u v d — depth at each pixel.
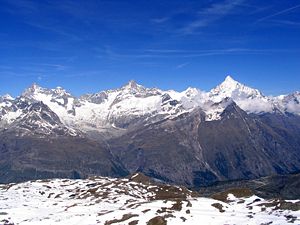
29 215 97.62
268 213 82.81
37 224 84.88
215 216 80.06
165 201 92.19
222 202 93.31
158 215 80.06
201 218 78.56
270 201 91.75
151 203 91.69
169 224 75.56
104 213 88.31
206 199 96.06
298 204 85.94
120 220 80.69
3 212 99.94
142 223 76.94
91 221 82.81
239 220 76.50
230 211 86.00
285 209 84.56
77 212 96.06
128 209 87.25
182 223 75.81
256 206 89.94
